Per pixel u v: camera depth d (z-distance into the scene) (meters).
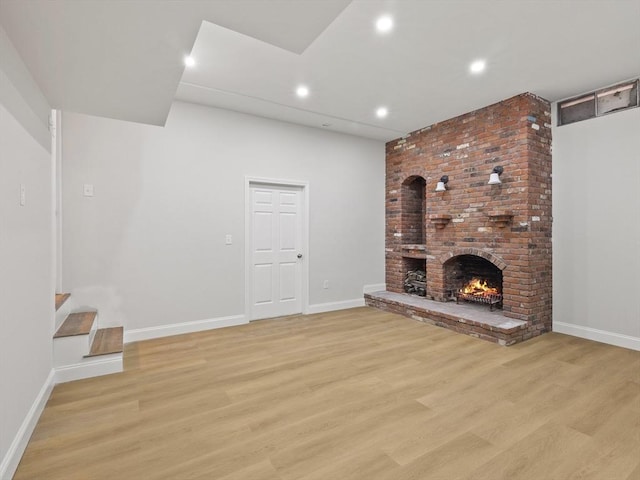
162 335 3.74
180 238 3.85
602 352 3.21
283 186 4.69
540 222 3.74
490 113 3.98
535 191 3.68
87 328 2.78
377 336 3.75
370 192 5.47
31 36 1.64
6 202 1.61
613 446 1.80
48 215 2.45
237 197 4.22
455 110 4.16
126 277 3.55
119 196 3.51
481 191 4.08
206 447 1.79
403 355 3.16
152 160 3.68
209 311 4.04
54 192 2.82
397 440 1.85
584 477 1.57
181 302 3.86
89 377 2.68
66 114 3.27
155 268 3.71
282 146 4.57
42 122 2.29
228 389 2.47
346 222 5.22
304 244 4.84
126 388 2.49
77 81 2.12
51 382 2.47
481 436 1.89
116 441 1.84
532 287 3.65
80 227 3.33
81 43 1.71
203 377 2.68
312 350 3.30
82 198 3.34
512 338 3.43
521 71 3.17
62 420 2.05
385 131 5.02
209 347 3.39
